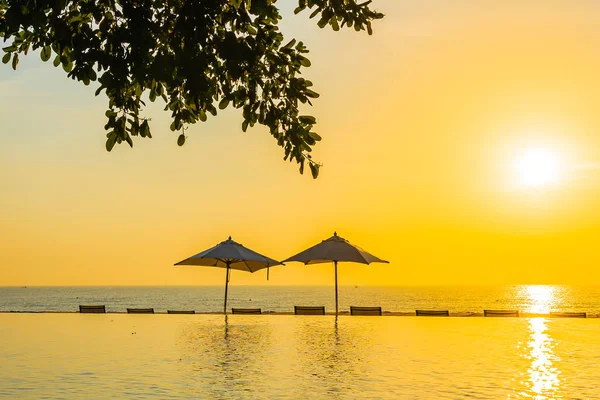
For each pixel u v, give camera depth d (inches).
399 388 358.6
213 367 433.4
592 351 523.2
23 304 4411.9
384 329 706.2
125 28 194.7
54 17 194.7
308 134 221.6
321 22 215.6
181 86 219.1
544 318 866.1
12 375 397.1
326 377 394.0
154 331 680.4
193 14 192.2
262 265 953.5
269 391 348.5
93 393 340.8
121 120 223.1
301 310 896.3
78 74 198.1
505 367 437.7
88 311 950.4
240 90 218.2
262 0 197.8
